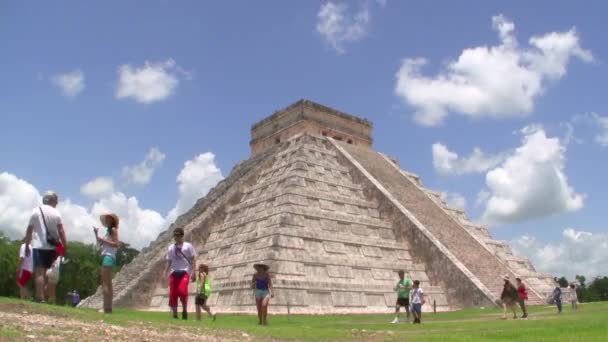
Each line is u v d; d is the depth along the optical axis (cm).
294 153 4722
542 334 1311
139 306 3603
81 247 6581
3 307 1178
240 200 4591
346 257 3591
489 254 4150
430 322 2258
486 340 1218
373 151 5750
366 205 4297
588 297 9894
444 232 4216
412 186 5016
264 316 1806
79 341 897
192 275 1602
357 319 2592
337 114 5725
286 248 3322
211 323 1488
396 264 3753
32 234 1388
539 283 4406
